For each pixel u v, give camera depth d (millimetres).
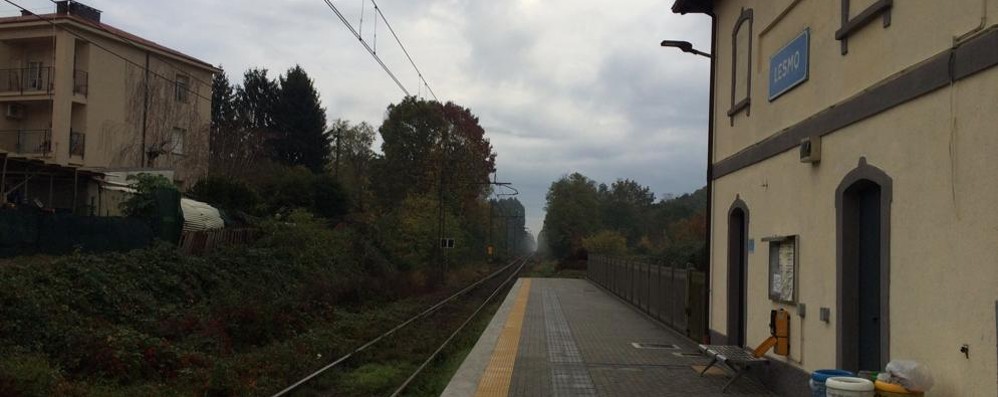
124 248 18531
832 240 7816
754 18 10875
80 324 11820
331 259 27516
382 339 15422
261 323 14805
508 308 23328
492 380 10453
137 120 33875
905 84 6305
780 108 9648
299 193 36000
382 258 35031
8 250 16094
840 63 7738
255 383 10367
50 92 30625
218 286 17953
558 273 56938
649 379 10578
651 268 20609
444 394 9438
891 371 5902
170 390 9477
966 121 5434
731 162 11984
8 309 10539
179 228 21062
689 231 47594
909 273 6219
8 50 31891
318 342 14359
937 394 5742
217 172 36625
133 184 21594
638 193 96250
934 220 5852
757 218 10500
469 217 67125
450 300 27594
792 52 9141
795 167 8922
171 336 13250
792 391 8812
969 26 5445
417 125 63375
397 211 49469
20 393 8000
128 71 33625
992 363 5051
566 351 13461
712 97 13609
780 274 9250
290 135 56250
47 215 17172
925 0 6094
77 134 31453
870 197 7301
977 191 5273
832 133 7875
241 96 62219
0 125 31281
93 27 31484
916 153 6148
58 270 13594
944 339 5664
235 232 24016
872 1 7031
